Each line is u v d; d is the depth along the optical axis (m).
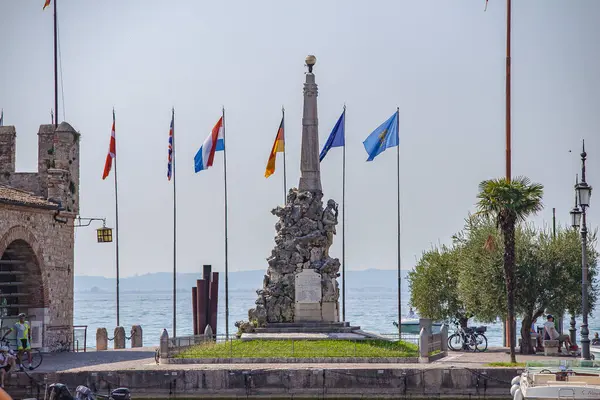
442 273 129.25
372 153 120.12
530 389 66.81
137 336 124.81
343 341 99.56
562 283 108.00
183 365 90.38
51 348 110.31
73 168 117.19
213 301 126.62
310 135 109.94
